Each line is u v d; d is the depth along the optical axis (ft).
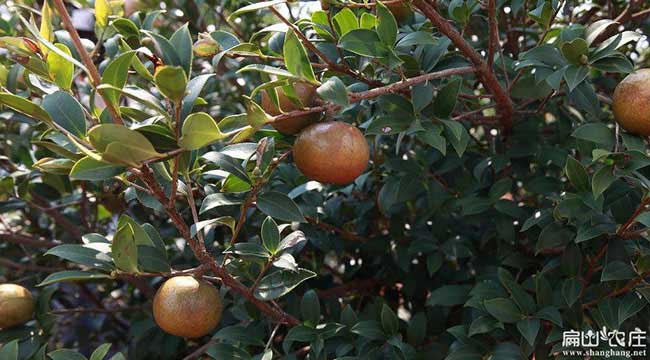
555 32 3.33
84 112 2.86
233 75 3.96
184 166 2.90
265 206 2.96
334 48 3.22
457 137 3.04
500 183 3.42
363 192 3.78
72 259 2.91
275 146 3.10
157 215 4.03
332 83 2.84
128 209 3.93
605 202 3.16
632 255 3.18
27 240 3.85
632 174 3.07
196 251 2.94
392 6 3.20
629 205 3.15
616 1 3.79
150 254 2.96
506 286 3.18
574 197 3.12
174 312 2.90
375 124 3.09
